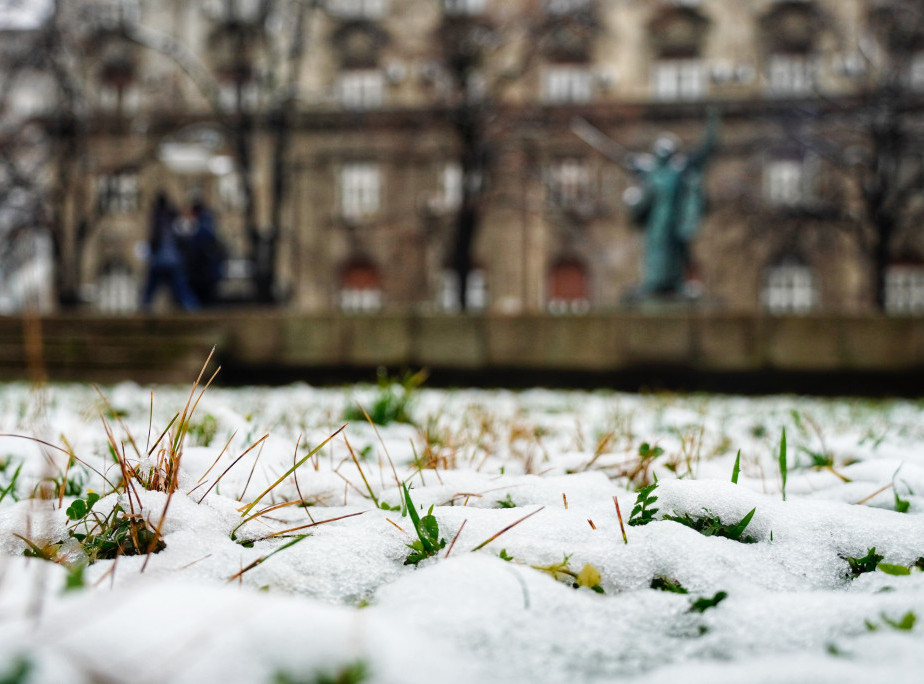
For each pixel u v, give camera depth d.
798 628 1.02
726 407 6.21
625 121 25.33
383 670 0.72
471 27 19.62
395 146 25.92
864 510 1.75
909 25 18.89
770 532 1.55
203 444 2.54
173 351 9.45
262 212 26.22
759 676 0.80
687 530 1.48
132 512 1.46
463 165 18.64
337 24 26.38
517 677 0.88
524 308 25.50
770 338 8.86
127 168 20.23
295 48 18.77
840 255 24.20
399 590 1.15
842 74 24.69
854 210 21.27
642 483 2.20
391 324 9.34
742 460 2.78
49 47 18.25
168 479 1.72
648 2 26.25
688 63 26.20
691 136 25.31
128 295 26.67
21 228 17.62
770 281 24.78
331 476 2.12
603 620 1.05
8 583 0.92
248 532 1.57
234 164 18.19
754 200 22.12
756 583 1.28
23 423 3.47
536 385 9.20
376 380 9.32
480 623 1.00
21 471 2.29
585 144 25.30
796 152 24.55
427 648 0.79
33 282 2.57
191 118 23.62
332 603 1.18
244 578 1.24
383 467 2.41
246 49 19.38
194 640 0.74
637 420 4.43
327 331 9.44
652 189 11.66
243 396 6.46
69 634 0.73
